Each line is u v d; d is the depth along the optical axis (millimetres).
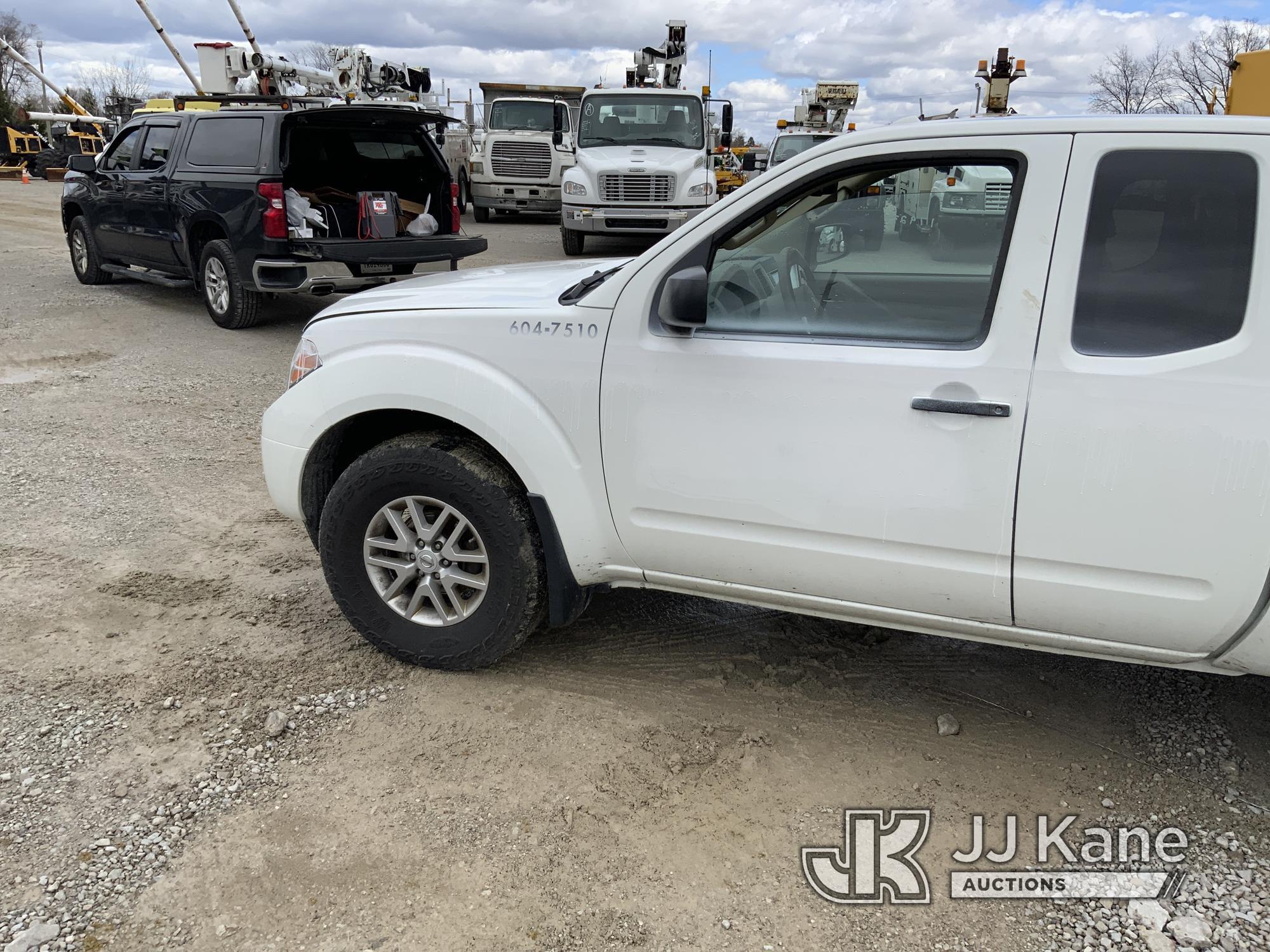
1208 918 2322
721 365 2732
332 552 3305
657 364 2803
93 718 3043
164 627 3646
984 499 2512
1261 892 2395
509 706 3160
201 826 2582
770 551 2803
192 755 2877
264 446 3453
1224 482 2297
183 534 4551
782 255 2736
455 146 20828
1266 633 2385
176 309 10242
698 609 3867
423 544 3223
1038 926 2311
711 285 2807
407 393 3094
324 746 2939
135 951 2178
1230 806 2711
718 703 3205
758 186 2725
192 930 2240
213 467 5516
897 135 2576
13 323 9164
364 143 9727
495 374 3000
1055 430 2414
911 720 3123
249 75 13328
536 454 2963
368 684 3283
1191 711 3158
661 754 2926
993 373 2465
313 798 2703
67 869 2412
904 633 3703
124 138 10320
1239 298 2291
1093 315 2402
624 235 13625
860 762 2910
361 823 2609
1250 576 2334
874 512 2635
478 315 3043
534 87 20344
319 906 2320
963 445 2502
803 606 2914
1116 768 2881
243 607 3824
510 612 3143
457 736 2998
